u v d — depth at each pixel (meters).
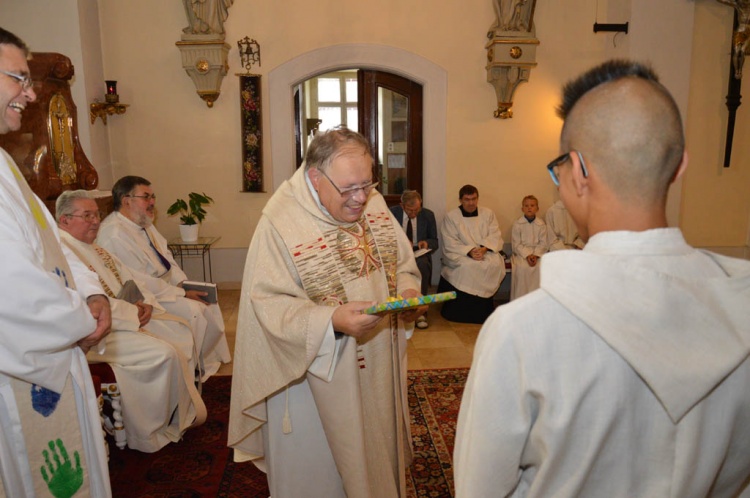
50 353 1.69
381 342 1.99
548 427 0.78
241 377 2.00
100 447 1.92
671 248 0.80
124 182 3.94
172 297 3.77
